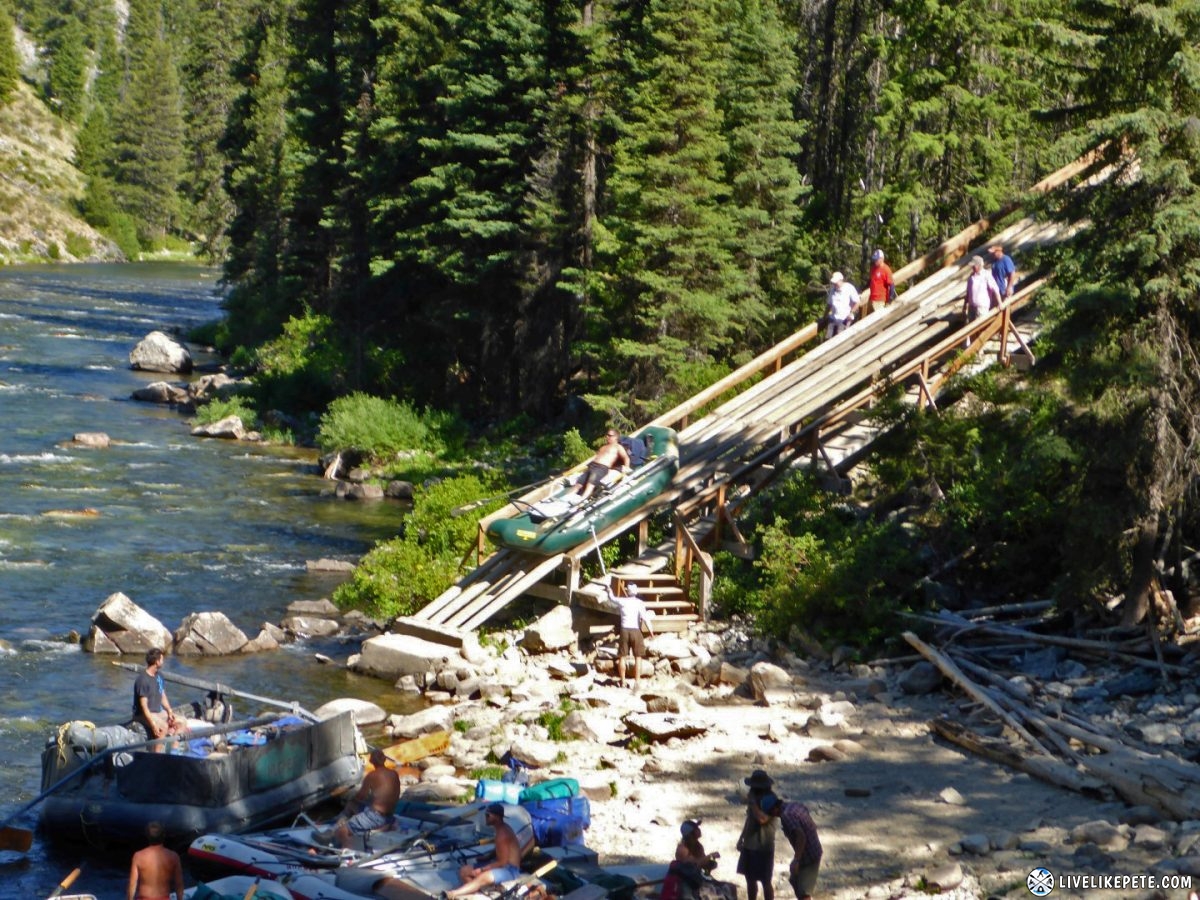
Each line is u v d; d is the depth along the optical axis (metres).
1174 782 14.76
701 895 11.73
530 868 12.89
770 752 17.58
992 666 19.91
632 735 18.41
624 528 24.39
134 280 123.56
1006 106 39.44
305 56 65.56
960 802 15.46
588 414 43.03
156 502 35.56
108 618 22.97
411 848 13.20
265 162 82.62
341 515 35.47
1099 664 19.48
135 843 14.83
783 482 26.47
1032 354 27.47
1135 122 19.05
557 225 42.91
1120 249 19.44
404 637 22.59
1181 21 19.42
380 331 54.31
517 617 24.48
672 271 37.31
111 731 16.05
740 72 41.84
